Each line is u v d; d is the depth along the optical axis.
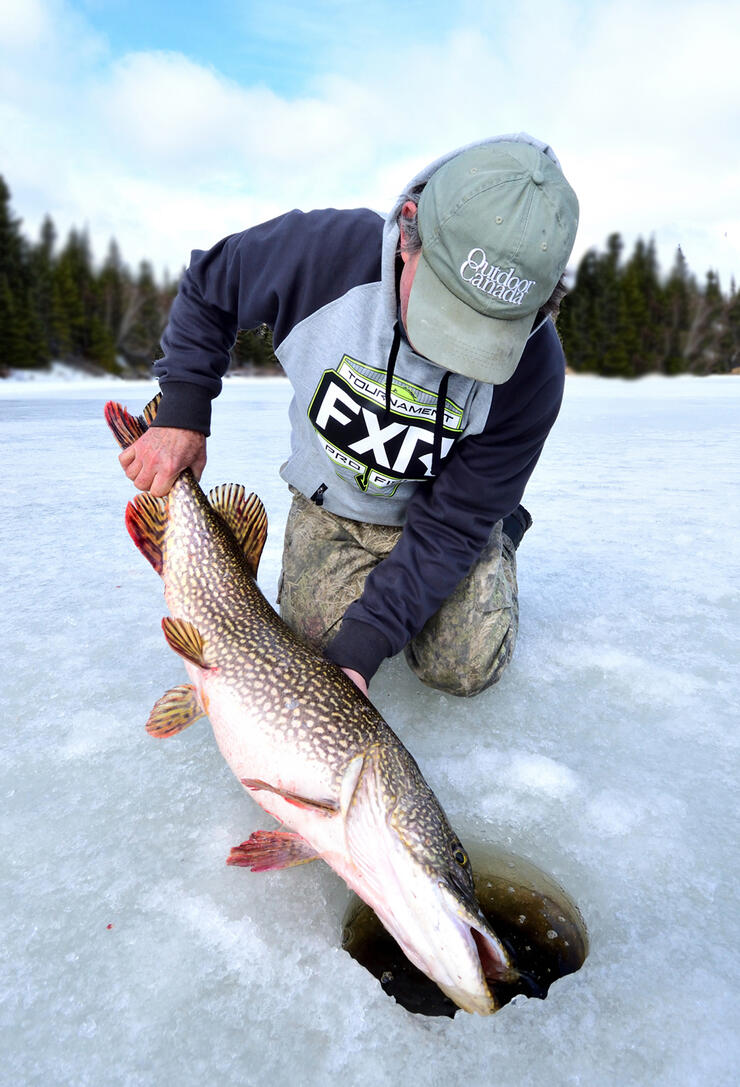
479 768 1.08
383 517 1.34
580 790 1.04
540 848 0.94
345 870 0.88
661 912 0.84
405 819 0.86
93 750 1.11
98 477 3.12
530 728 1.19
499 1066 0.67
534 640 1.50
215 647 1.12
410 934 0.80
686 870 0.90
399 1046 0.69
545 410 1.15
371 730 0.96
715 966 0.77
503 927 0.90
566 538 2.23
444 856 0.84
